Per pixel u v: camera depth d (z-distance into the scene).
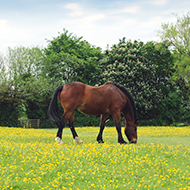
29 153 7.65
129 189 5.49
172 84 39.03
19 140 11.43
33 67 38.09
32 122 34.97
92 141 12.11
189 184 6.08
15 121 34.50
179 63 33.47
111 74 34.22
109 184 5.66
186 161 8.08
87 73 38.19
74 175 6.13
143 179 6.21
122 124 32.69
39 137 13.30
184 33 35.69
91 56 41.56
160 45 38.06
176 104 37.53
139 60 35.22
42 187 5.36
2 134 13.32
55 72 37.06
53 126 36.22
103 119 11.11
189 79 33.69
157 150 9.22
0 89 32.66
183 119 39.88
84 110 10.25
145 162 7.41
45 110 36.84
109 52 36.94
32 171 6.22
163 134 18.22
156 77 38.47
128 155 8.09
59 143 9.62
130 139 10.88
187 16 35.88
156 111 37.03
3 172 5.90
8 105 34.03
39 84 34.56
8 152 7.69
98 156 7.70
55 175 6.08
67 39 42.00
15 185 5.34
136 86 34.09
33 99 33.84
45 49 41.56
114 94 10.37
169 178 6.42
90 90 10.11
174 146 10.91
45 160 7.00
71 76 38.16
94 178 6.07
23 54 37.69
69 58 36.84
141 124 35.78
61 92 10.07
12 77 36.06
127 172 6.60
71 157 7.36
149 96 34.91
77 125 34.88
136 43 36.12
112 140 13.07
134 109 10.84
